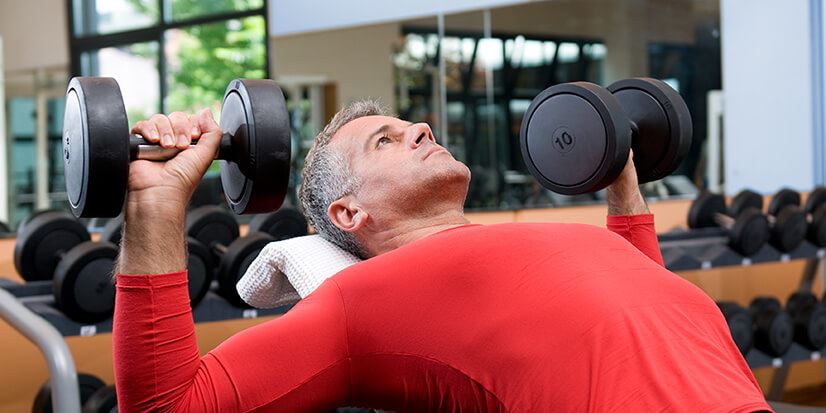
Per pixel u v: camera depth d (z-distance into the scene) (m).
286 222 3.19
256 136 1.04
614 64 6.48
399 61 7.12
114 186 0.95
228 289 2.69
